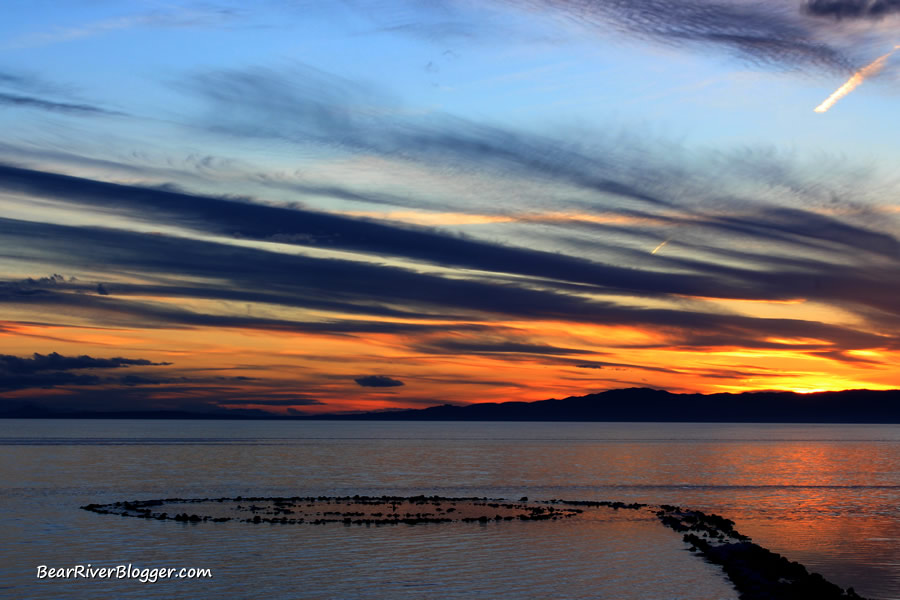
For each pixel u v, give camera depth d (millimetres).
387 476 126000
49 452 190625
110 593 41656
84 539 57094
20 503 79625
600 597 41281
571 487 108500
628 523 68750
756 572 46781
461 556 51938
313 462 163250
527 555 52594
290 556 51281
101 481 109062
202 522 66000
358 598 40719
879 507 86625
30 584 43438
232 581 44219
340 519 68625
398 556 51625
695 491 104562
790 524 72125
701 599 40906
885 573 49344
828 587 42500
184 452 199875
